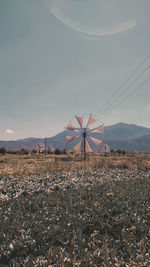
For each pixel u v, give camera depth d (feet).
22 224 14.23
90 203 19.42
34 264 9.77
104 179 34.88
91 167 57.52
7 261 10.56
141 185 28.45
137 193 23.50
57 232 13.39
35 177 39.14
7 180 36.09
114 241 12.33
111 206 18.80
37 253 11.17
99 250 11.12
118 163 60.75
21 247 11.51
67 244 11.88
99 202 19.77
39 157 117.08
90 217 15.84
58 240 12.59
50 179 35.94
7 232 13.15
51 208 18.40
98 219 15.60
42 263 9.80
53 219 15.24
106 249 10.94
